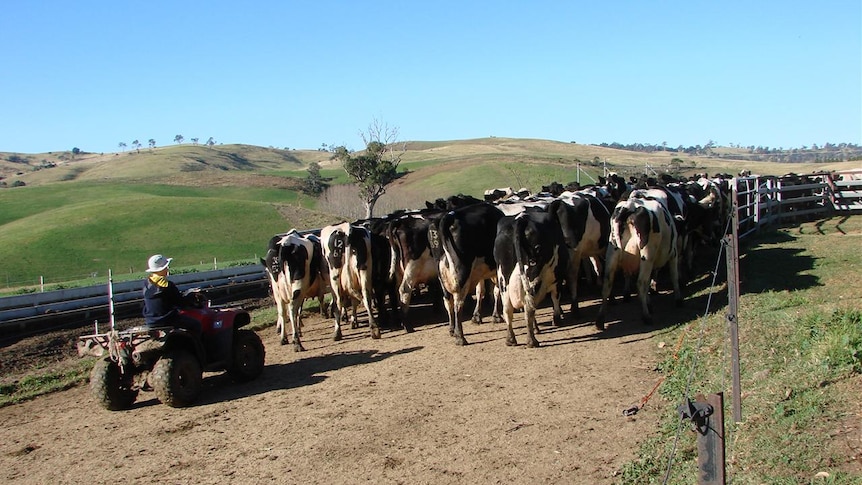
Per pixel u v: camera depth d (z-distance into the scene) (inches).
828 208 1013.8
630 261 502.0
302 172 5733.3
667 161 5305.1
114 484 304.3
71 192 3976.4
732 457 246.2
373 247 598.9
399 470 291.4
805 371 305.4
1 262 2117.4
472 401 369.7
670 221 535.5
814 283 513.0
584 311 586.2
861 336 312.5
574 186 816.3
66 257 2212.1
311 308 806.5
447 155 6358.3
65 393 500.4
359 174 2822.3
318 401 402.3
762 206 910.4
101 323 811.4
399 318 643.5
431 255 588.4
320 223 2913.4
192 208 2970.0
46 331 759.1
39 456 351.6
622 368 398.6
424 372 440.5
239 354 462.9
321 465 304.7
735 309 267.4
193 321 434.0
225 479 299.6
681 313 516.1
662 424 305.7
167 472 313.3
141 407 432.5
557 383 384.2
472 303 708.7
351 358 510.9
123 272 2059.5
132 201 3132.4
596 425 316.5
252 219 2876.5
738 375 268.7
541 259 462.3
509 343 483.2
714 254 786.8
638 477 258.2
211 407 413.7
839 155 6678.2
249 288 1095.6
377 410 371.6
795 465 229.5
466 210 518.9
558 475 271.1
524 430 320.2
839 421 252.2
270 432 354.9
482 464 288.4
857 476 213.8
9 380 554.9
